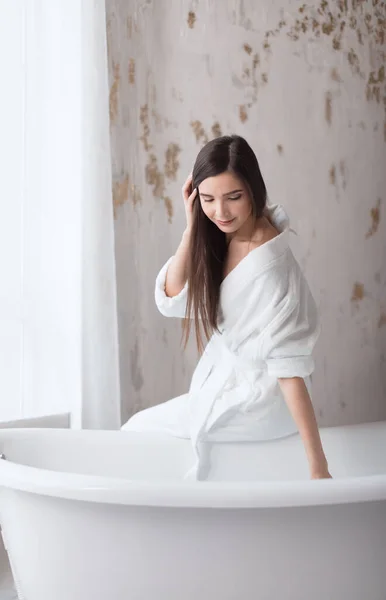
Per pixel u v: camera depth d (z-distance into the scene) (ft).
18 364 7.11
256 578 4.19
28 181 7.13
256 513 4.06
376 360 9.82
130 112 7.80
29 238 7.12
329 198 9.35
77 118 7.07
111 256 7.13
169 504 3.96
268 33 8.83
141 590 4.24
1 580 6.05
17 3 7.10
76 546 4.30
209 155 5.11
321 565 4.25
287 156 8.97
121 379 7.71
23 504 4.45
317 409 9.19
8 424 6.45
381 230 9.90
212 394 6.12
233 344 5.75
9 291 7.06
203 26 8.34
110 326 7.09
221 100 8.44
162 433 6.24
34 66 7.14
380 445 6.69
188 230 5.64
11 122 7.09
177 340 8.13
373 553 4.35
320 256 9.26
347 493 4.04
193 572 4.18
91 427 7.01
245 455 6.19
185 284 5.84
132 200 7.80
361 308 9.66
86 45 7.07
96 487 4.04
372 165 9.82
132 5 7.82
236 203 5.16
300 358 5.39
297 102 9.06
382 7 9.91
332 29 9.41
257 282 5.49
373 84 9.84
